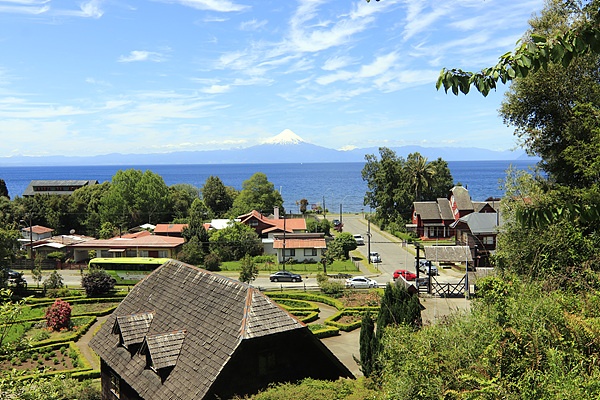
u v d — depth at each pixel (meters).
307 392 16.91
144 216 98.44
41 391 17.33
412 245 87.06
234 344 19.20
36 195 103.38
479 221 62.56
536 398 9.25
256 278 64.94
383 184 111.94
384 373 15.76
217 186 121.25
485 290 13.47
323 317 47.91
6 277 57.12
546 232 20.94
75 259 78.12
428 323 17.67
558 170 31.31
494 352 10.94
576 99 28.98
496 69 7.84
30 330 44.81
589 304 11.84
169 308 23.98
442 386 11.68
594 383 8.71
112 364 22.70
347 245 77.12
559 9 28.17
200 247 74.94
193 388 18.66
